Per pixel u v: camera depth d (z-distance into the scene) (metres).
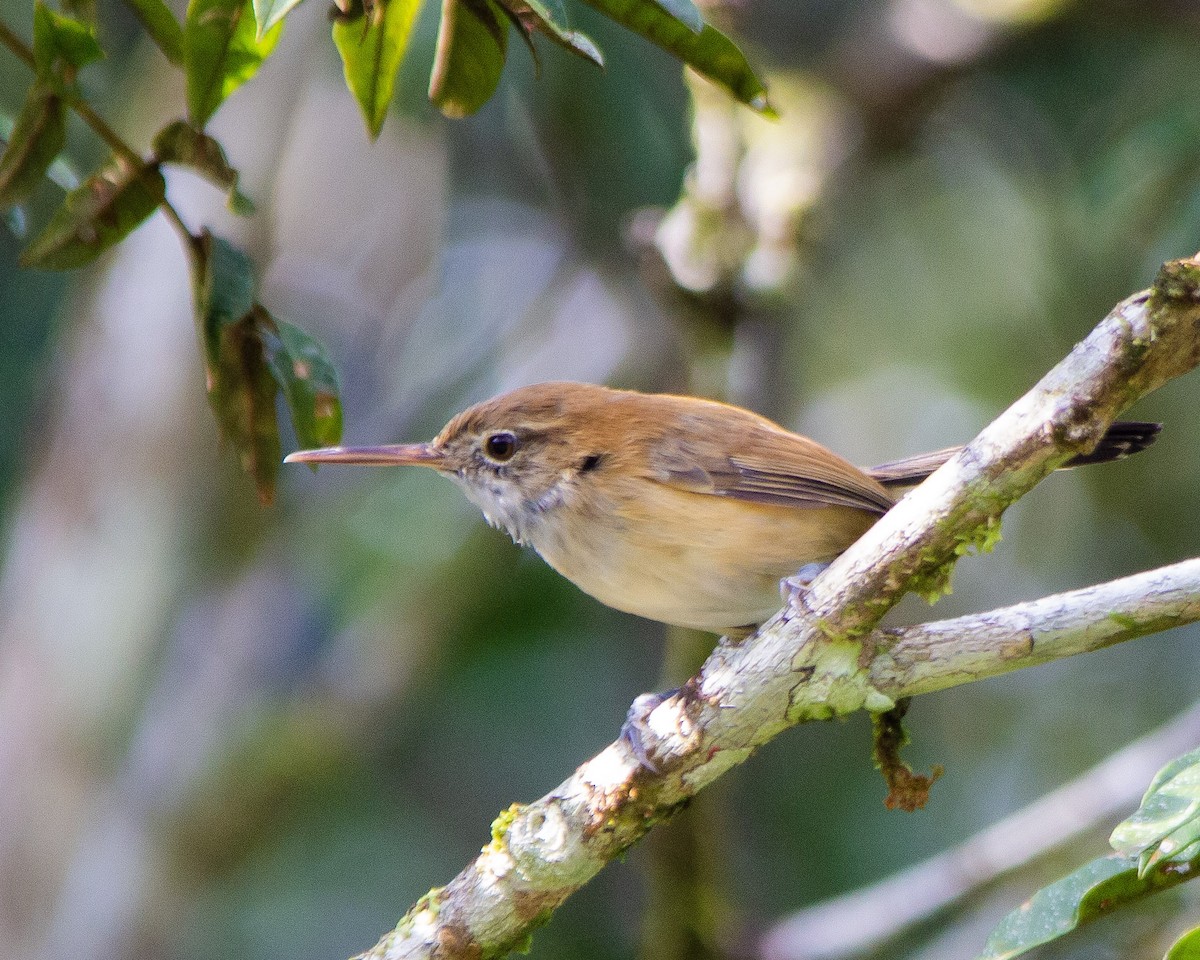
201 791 11.98
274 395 5.98
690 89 11.52
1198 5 12.36
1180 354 5.14
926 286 14.01
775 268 11.18
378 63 5.54
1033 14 12.70
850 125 12.74
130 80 11.97
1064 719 12.95
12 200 5.57
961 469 5.48
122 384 12.20
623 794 6.04
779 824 12.57
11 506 12.89
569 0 10.77
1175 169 11.07
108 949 11.89
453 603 12.45
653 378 13.31
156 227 12.32
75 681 11.88
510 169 13.39
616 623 13.23
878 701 5.82
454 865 12.85
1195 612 5.59
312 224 13.27
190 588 12.20
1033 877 10.45
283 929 12.64
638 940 11.46
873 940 10.18
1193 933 5.13
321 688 12.34
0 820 11.76
